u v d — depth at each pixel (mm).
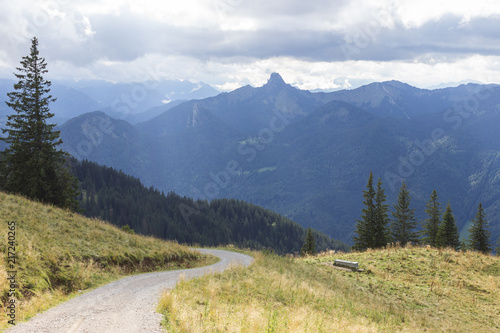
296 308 14383
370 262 27047
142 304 11938
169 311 10977
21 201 21594
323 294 17750
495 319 17969
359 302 18219
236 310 12195
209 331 9438
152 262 21609
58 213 22156
